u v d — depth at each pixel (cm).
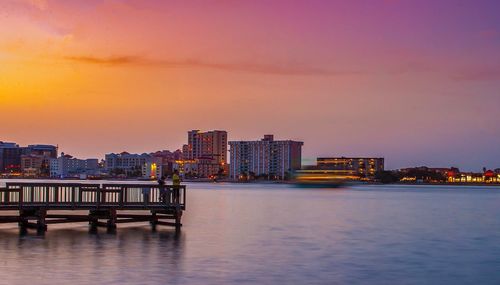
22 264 3403
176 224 5444
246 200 13275
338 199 15388
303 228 5941
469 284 3150
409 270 3519
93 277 3056
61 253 3816
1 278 3005
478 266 3688
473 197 19562
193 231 5300
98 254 3794
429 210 10119
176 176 5469
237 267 3472
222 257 3809
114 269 3288
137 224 5709
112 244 4266
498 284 3152
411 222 7106
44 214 4941
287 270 3422
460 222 7225
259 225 6181
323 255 4025
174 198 5441
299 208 9931
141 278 3061
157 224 5688
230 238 4859
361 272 3419
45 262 3475
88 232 4962
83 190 5103
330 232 5581
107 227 5238
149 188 5353
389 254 4150
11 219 4872
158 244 4319
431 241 5003
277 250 4212
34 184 5000
